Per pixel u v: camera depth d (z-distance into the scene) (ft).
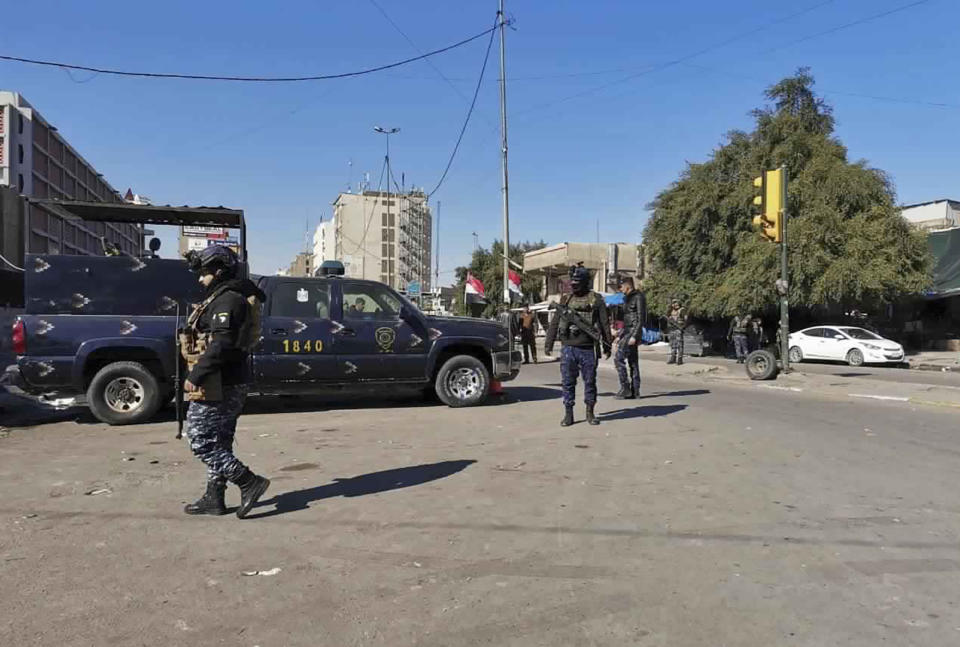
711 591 11.95
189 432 15.61
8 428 28.02
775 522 15.57
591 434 26.04
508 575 12.61
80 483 18.78
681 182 103.14
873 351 74.08
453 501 17.10
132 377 28.68
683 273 101.55
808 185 86.48
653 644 10.16
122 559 13.29
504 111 97.96
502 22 97.50
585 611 11.20
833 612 11.17
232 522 15.51
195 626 10.61
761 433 26.32
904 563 13.20
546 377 51.08
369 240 323.98
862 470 20.45
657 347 108.58
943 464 21.29
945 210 124.57
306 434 26.27
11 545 14.01
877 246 83.71
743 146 99.60
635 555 13.58
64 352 27.99
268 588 12.00
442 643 10.16
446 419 29.94
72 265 28.50
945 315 104.17
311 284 31.81
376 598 11.64
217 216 36.55
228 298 15.52
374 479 19.25
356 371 31.81
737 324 72.28
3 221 56.95
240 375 15.93
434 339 33.27
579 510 16.39
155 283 29.32
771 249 83.92
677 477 19.51
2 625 10.59
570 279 28.22
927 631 10.52
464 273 225.76
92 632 10.39
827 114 98.02
